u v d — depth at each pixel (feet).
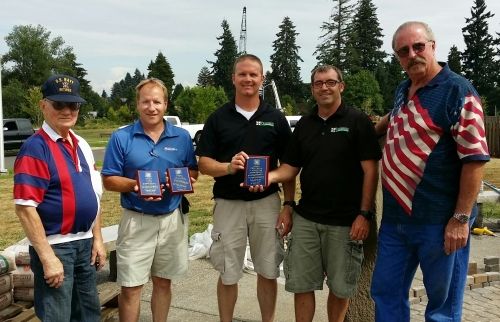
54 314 8.91
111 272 16.69
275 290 12.10
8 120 76.95
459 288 9.47
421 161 9.05
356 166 10.63
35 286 9.01
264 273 11.76
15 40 212.43
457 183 9.08
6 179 45.62
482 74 229.45
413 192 9.23
